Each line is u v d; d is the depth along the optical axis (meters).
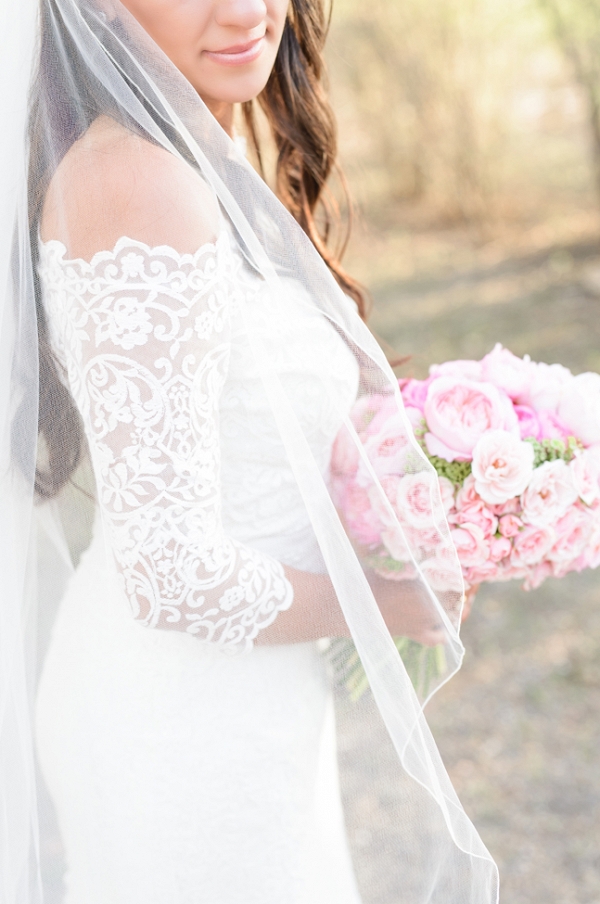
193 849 1.29
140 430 1.08
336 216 1.97
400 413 1.28
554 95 8.48
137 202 1.10
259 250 1.21
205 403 1.12
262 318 1.23
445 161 8.66
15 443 1.20
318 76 1.77
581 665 3.26
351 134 10.26
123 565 1.12
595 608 3.56
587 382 1.52
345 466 1.31
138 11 1.22
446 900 1.26
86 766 1.32
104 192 1.12
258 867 1.30
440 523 1.28
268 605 1.20
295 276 1.26
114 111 1.15
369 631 1.22
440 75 8.38
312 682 1.34
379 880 1.28
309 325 1.26
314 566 1.34
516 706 3.11
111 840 1.31
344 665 1.32
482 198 8.41
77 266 1.12
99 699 1.31
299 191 1.87
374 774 1.29
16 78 1.16
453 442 1.41
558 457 1.45
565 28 6.58
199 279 1.11
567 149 8.59
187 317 1.10
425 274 7.79
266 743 1.29
